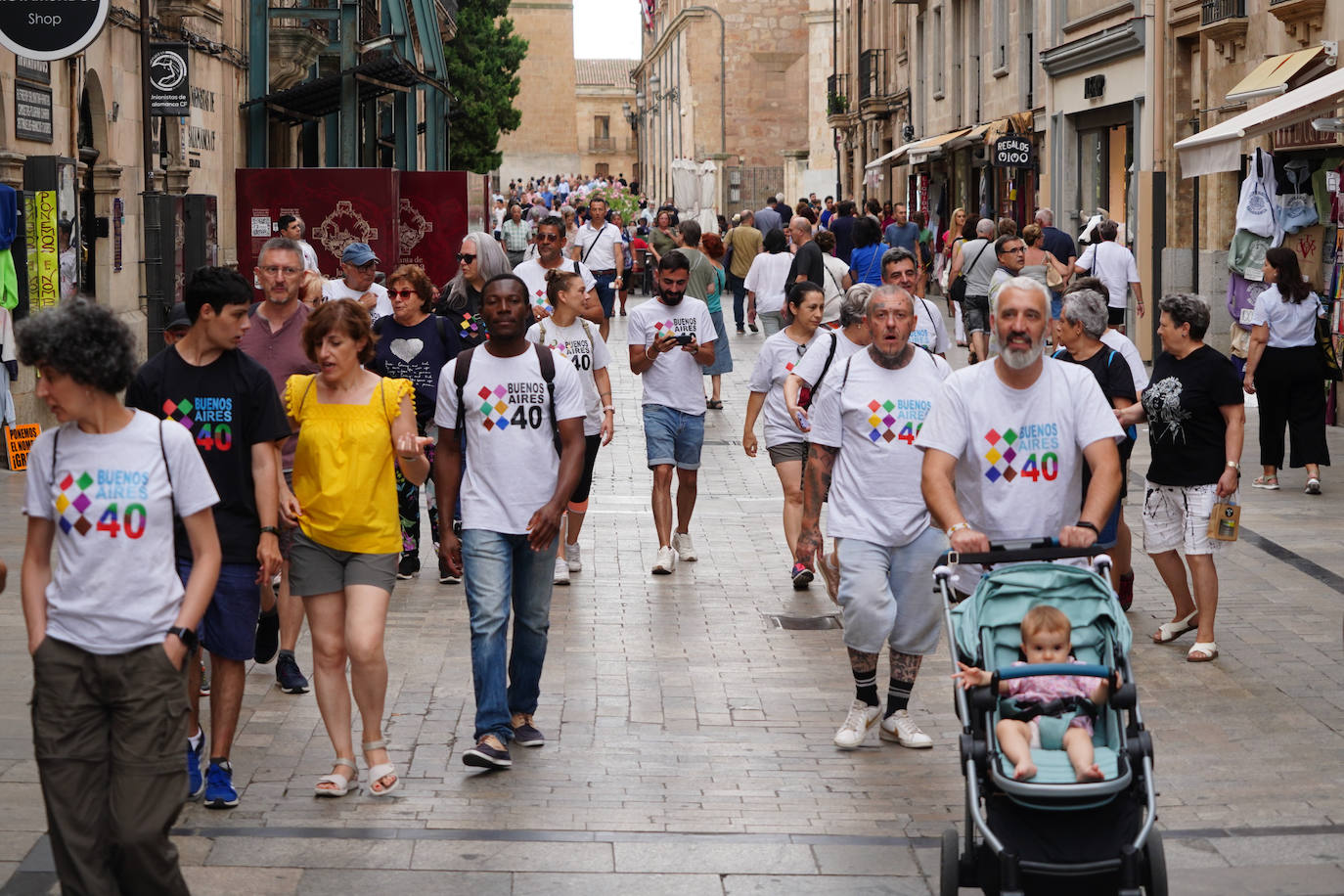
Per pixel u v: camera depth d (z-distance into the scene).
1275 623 9.09
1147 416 8.58
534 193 61.97
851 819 6.20
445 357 9.74
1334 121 15.40
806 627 9.23
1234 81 19.55
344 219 18.58
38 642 4.70
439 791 6.46
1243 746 7.05
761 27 75.06
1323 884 5.48
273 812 6.19
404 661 8.36
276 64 25.05
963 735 4.91
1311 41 17.30
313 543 6.34
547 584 6.97
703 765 6.84
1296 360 12.88
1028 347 5.70
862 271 18.05
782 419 10.00
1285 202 17.22
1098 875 4.64
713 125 75.56
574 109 98.75
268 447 6.09
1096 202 26.97
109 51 17.69
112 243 17.91
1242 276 17.42
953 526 5.59
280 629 7.81
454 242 20.31
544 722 7.44
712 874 5.63
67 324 4.61
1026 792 4.68
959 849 5.02
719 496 13.55
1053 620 5.19
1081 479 6.09
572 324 9.67
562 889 5.48
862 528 7.00
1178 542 8.62
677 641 8.91
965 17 35.69
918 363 7.05
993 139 31.81
